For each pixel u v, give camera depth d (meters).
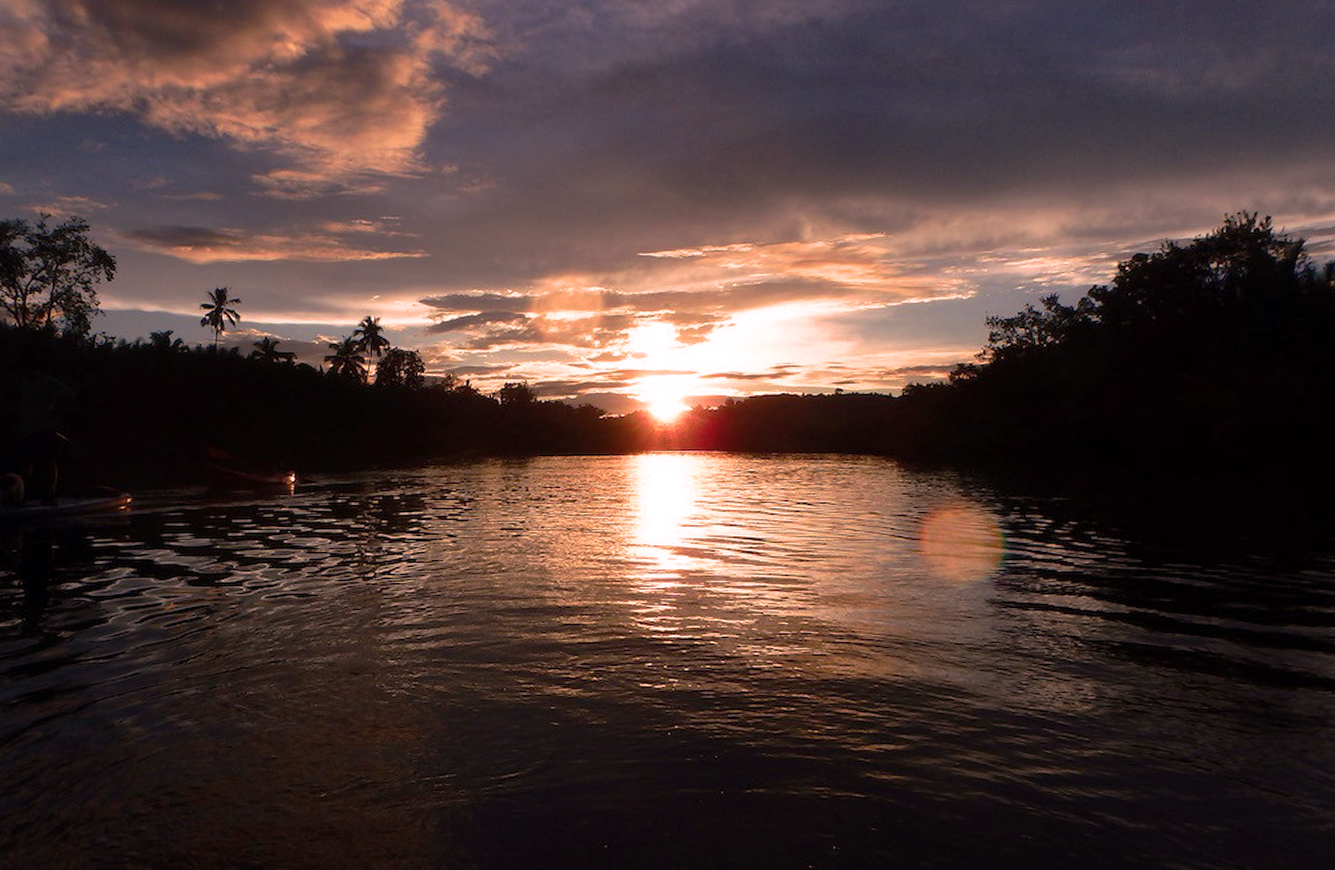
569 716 5.54
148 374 55.69
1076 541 14.88
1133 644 7.39
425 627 7.89
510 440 101.06
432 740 5.13
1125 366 42.44
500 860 3.79
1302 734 5.29
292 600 9.13
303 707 5.69
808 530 16.53
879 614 8.55
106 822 4.11
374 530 16.25
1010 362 60.47
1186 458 41.84
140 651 7.03
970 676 6.43
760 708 5.71
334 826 4.09
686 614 8.48
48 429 18.95
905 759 4.89
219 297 79.88
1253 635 7.73
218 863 3.76
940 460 66.69
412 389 93.88
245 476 28.69
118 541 14.36
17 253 50.22
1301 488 31.16
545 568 11.41
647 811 4.25
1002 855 3.86
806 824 4.13
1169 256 41.53
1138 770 4.77
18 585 10.05
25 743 5.06
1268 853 3.88
